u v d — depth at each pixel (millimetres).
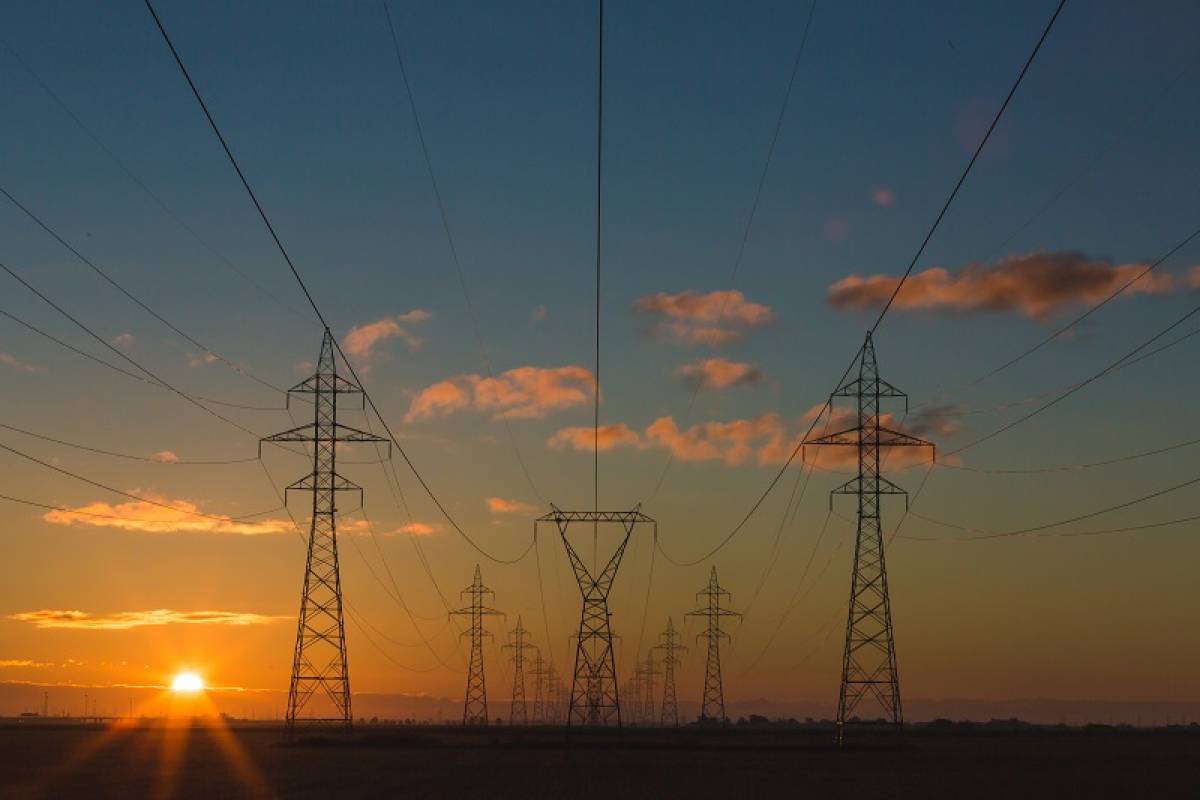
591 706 112875
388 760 94750
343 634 106312
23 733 167875
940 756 103438
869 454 99938
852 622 101688
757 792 65312
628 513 105250
